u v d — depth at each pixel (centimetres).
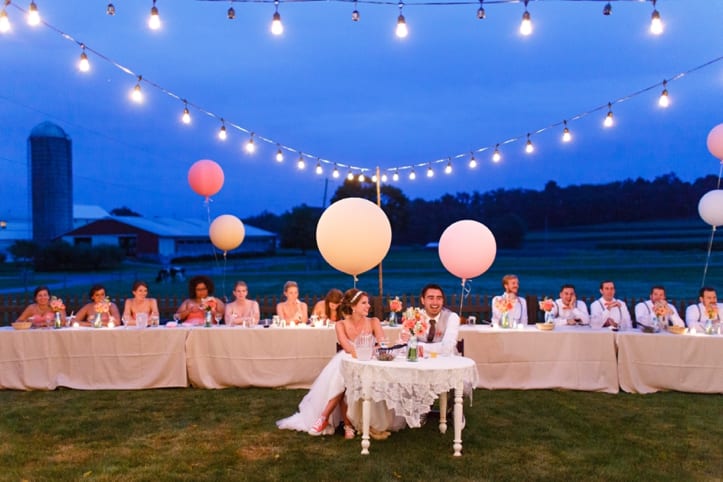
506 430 591
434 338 612
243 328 774
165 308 1125
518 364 756
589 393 734
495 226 5984
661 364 730
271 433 580
